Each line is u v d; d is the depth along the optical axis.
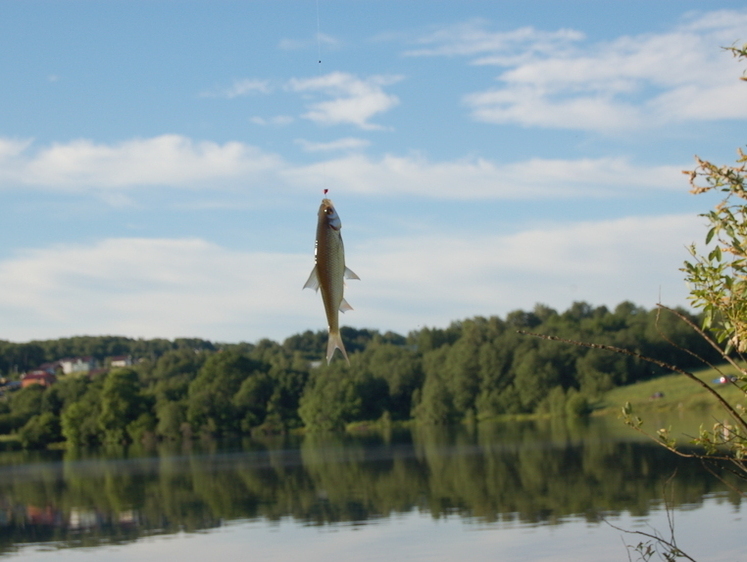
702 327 6.29
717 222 5.78
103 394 110.88
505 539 28.45
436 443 77.00
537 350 104.50
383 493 43.56
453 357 111.75
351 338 196.00
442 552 26.88
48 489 56.25
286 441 97.06
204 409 111.12
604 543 26.62
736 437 6.54
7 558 30.39
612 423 83.00
